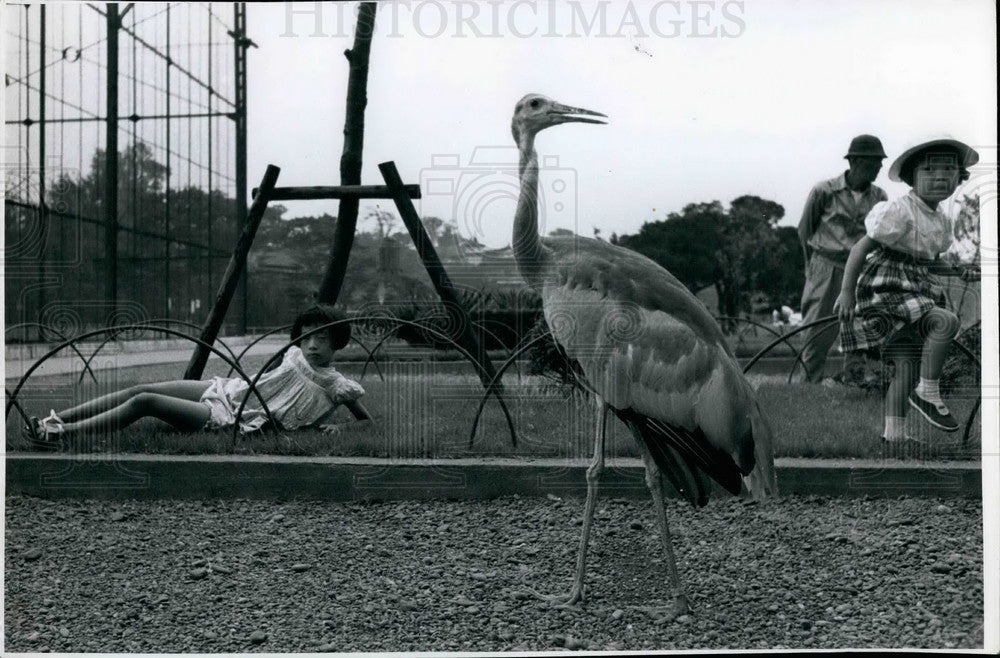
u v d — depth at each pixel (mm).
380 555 4898
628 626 4086
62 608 4242
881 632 4012
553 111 4887
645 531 5234
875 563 4734
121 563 4762
